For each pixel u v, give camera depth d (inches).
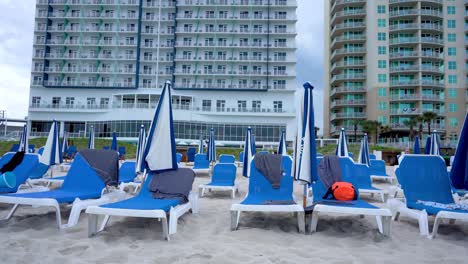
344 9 2130.9
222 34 1828.2
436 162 201.8
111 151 223.6
